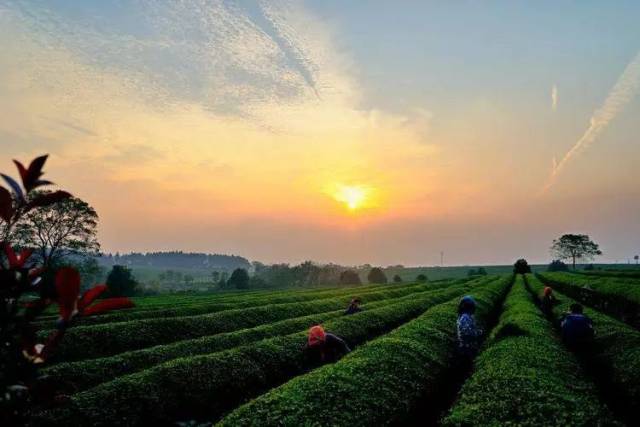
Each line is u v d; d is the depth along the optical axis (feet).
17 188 9.39
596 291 96.94
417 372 34.32
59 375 36.37
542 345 38.40
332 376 29.71
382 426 24.66
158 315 85.92
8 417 9.26
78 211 162.61
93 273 181.37
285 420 22.61
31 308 9.75
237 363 41.22
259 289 328.49
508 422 20.85
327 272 472.44
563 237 481.46
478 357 39.04
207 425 33.32
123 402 31.32
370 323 68.90
